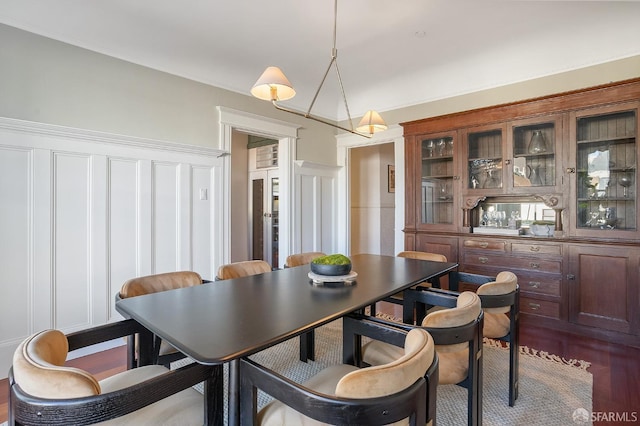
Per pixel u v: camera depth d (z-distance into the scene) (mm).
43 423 874
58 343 1160
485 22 2834
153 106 3115
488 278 2342
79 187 2678
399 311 3674
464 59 3555
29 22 2445
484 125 3443
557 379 2207
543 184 3150
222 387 1148
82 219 2699
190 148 3307
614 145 2836
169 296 1702
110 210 2840
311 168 4559
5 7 2348
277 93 2150
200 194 3422
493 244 3371
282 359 2594
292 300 1619
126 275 2930
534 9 2656
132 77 2988
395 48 3285
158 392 991
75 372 899
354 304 1551
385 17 2732
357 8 2600
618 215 2834
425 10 2643
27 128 2424
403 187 4281
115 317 2869
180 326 1267
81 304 2699
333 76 3982
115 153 2861
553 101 3031
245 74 3729
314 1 2504
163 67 3180
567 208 2988
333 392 1231
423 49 3314
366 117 2619
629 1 2578
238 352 1047
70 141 2629
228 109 3617
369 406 875
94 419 886
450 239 3672
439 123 3746
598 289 2822
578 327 2912
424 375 987
